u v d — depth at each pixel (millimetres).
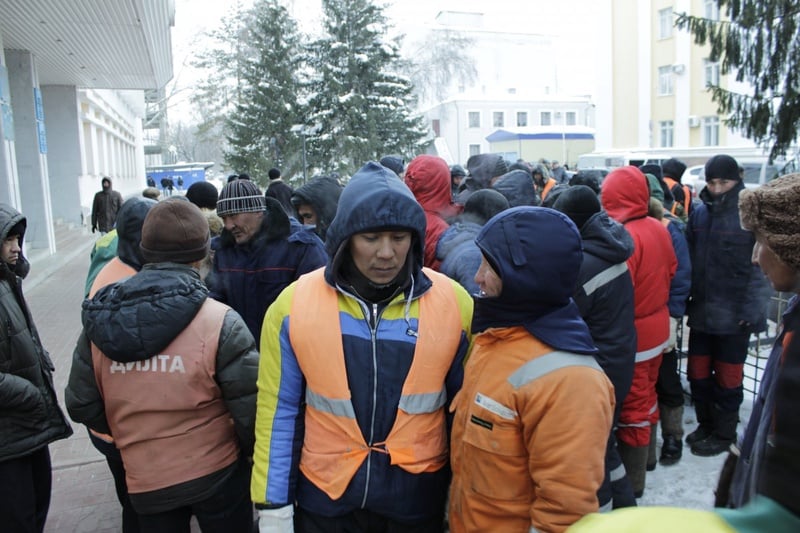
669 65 33406
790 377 738
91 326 2123
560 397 1565
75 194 21750
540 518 1560
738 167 3883
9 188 10766
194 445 2205
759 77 11633
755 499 722
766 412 1550
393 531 1912
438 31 40562
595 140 37781
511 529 1692
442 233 3502
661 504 3404
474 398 1756
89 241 18156
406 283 1909
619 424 3375
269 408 1947
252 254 3303
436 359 1896
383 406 1862
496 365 1720
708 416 4145
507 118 55219
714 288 3887
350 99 23844
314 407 1890
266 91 24422
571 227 1694
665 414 3926
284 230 3354
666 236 3439
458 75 40312
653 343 3332
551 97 56250
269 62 24766
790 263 1581
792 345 768
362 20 24812
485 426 1710
